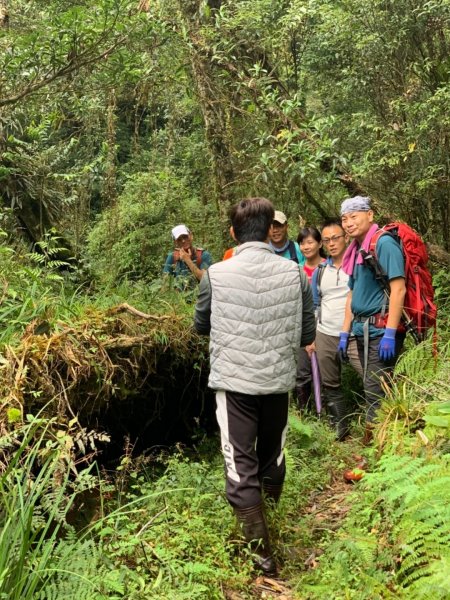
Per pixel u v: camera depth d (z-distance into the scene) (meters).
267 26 6.74
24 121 6.73
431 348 4.05
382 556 2.48
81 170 7.59
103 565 2.52
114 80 5.83
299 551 3.21
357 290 4.19
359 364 4.38
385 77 6.70
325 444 4.61
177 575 2.66
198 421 4.78
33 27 6.62
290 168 6.30
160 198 8.42
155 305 4.77
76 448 3.57
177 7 6.62
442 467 2.67
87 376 3.48
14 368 3.14
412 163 6.43
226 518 3.28
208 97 7.05
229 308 3.14
